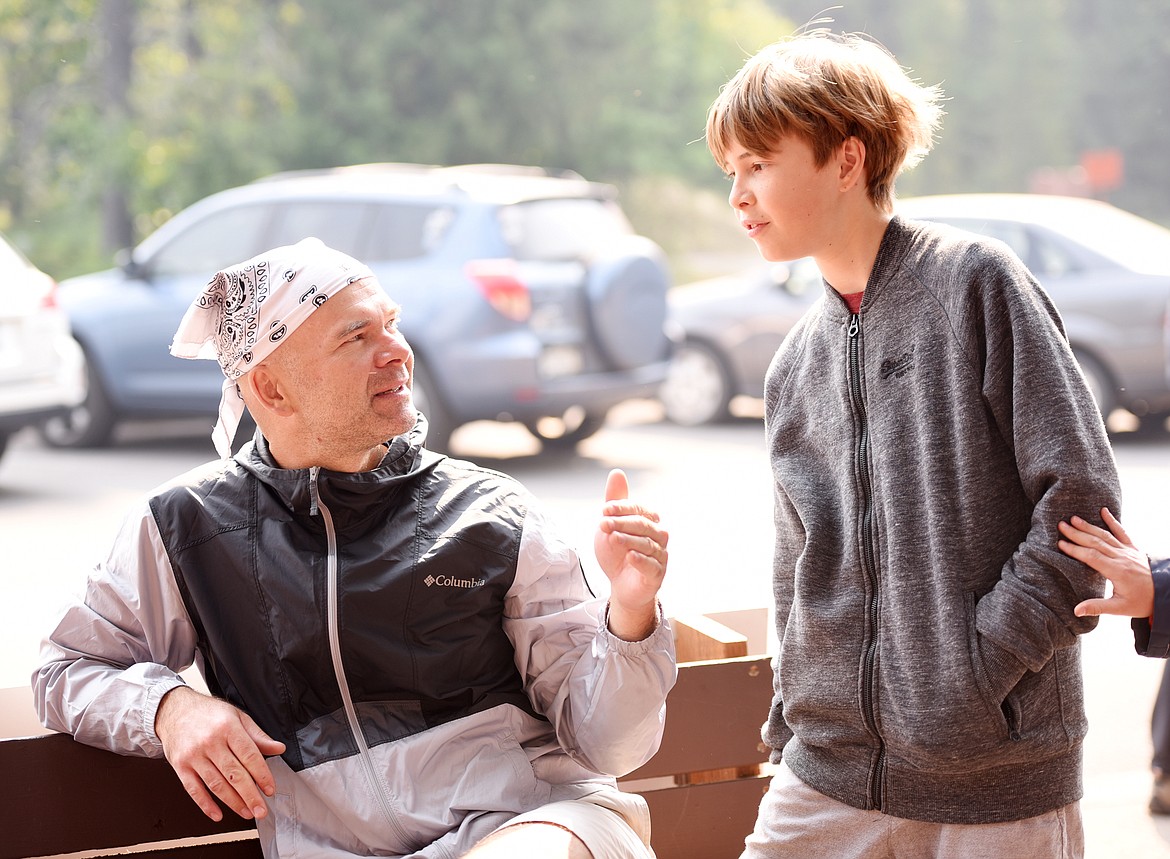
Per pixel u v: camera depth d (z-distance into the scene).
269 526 2.21
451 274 8.20
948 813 2.05
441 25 20.39
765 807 2.33
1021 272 2.00
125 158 18.95
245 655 2.19
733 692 2.63
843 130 2.06
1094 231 9.50
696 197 22.58
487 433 10.36
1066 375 1.95
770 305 10.49
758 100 2.06
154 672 2.13
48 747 2.21
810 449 2.26
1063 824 2.06
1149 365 9.20
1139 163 24.80
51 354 8.13
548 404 8.34
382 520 2.23
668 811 2.63
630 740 2.14
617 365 8.70
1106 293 9.23
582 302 8.54
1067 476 1.90
